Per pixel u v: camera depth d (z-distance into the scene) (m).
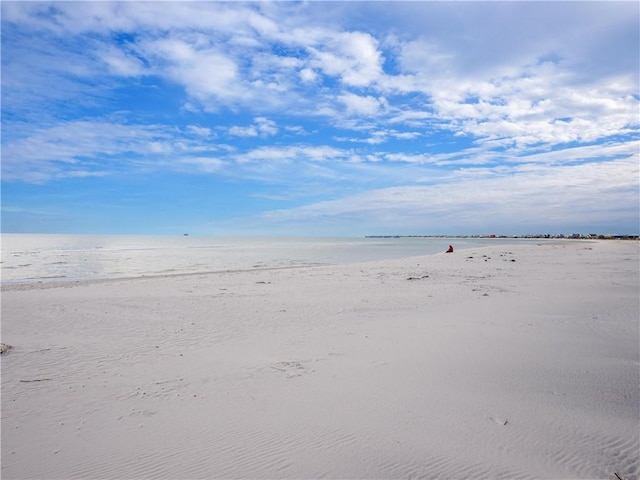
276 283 18.89
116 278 22.45
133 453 3.91
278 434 4.24
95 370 6.52
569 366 6.30
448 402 4.99
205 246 81.81
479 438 4.09
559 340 7.88
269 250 62.84
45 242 108.12
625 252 40.38
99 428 4.44
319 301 13.62
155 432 4.34
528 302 12.43
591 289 14.96
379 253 52.94
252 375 6.16
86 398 5.32
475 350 7.25
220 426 4.45
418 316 10.76
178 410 4.89
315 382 5.78
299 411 4.79
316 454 3.84
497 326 9.19
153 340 8.51
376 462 3.68
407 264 29.19
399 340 8.14
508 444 3.97
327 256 46.00
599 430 4.24
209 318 10.85
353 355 7.15
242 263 35.12
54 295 15.12
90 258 41.97
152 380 6.01
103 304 13.05
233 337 8.75
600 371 6.06
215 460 3.77
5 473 3.57
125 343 8.26
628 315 10.23
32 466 3.69
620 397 5.09
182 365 6.74
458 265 27.66
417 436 4.15
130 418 4.68
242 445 4.03
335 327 9.62
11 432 4.38
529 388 5.43
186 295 15.12
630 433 4.17
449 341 7.93
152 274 25.08
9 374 6.32
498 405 4.89
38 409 4.97
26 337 8.77
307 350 7.58
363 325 9.78
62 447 4.04
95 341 8.43
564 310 11.00
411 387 5.51
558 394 5.21
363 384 5.66
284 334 8.98
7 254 49.12
